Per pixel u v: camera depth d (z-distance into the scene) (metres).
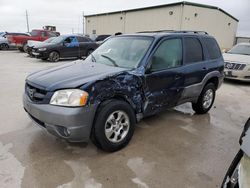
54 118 2.74
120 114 3.13
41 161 2.90
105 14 27.44
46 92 2.85
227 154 3.26
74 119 2.70
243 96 6.73
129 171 2.77
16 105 5.00
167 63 3.75
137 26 23.64
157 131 3.95
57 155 3.05
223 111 5.24
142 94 3.37
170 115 4.80
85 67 3.50
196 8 20.09
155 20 21.62
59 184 2.49
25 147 3.22
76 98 2.72
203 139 3.71
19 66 10.79
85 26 31.66
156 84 3.54
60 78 3.02
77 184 2.50
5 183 2.47
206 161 3.06
